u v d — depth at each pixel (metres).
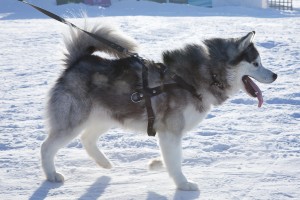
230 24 18.00
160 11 25.92
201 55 3.99
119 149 4.96
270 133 5.41
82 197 3.66
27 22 19.84
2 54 11.74
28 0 28.31
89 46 4.22
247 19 20.75
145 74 3.93
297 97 7.13
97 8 26.45
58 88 4.01
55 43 13.72
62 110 3.97
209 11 26.59
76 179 4.08
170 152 3.88
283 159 4.44
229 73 4.00
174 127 3.89
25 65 10.21
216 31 15.37
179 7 27.62
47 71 9.52
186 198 3.61
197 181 3.95
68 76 4.01
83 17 4.68
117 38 4.27
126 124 4.11
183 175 3.86
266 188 3.71
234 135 5.37
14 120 6.11
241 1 29.12
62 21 4.23
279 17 22.83
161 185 3.92
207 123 5.90
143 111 3.98
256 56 4.04
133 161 4.61
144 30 15.68
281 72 9.11
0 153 4.77
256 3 29.17
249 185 3.79
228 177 4.00
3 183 3.93
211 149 4.88
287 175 4.00
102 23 4.27
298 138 5.17
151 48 11.41
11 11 25.92
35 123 5.95
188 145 4.99
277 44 12.66
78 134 4.05
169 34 14.69
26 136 5.39
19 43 13.72
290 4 32.84
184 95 3.89
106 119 4.11
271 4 31.45
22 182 3.97
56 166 4.41
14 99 7.25
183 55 4.02
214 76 3.98
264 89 7.70
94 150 4.36
